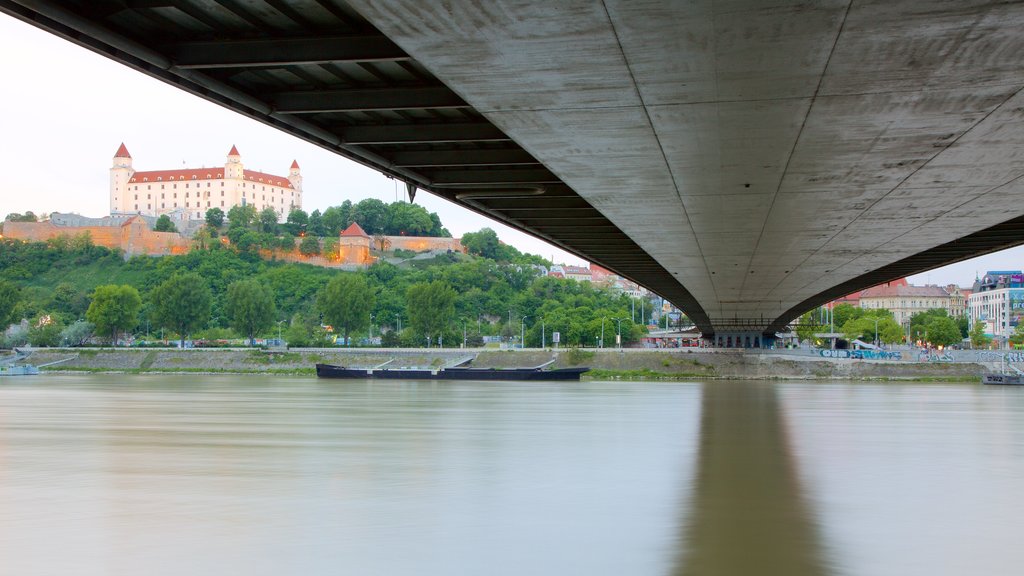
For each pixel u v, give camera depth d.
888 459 34.75
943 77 18.20
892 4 14.40
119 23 18.83
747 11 14.80
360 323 181.75
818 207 33.81
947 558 19.69
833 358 130.62
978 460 34.53
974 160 25.75
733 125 22.17
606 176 28.44
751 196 31.66
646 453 36.44
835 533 21.91
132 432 45.78
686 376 129.50
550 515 23.77
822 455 35.91
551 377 121.56
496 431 45.91
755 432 45.09
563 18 15.15
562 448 38.12
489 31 15.84
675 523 22.88
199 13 18.27
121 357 156.38
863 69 17.81
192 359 154.75
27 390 91.38
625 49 16.75
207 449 38.19
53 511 24.64
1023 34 15.69
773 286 71.81
